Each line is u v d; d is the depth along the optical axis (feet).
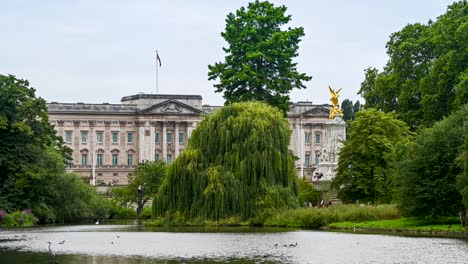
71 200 411.95
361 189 349.20
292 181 312.91
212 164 309.42
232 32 456.45
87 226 362.53
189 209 306.35
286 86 445.37
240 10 464.24
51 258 192.44
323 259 186.50
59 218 413.59
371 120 349.61
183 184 307.17
